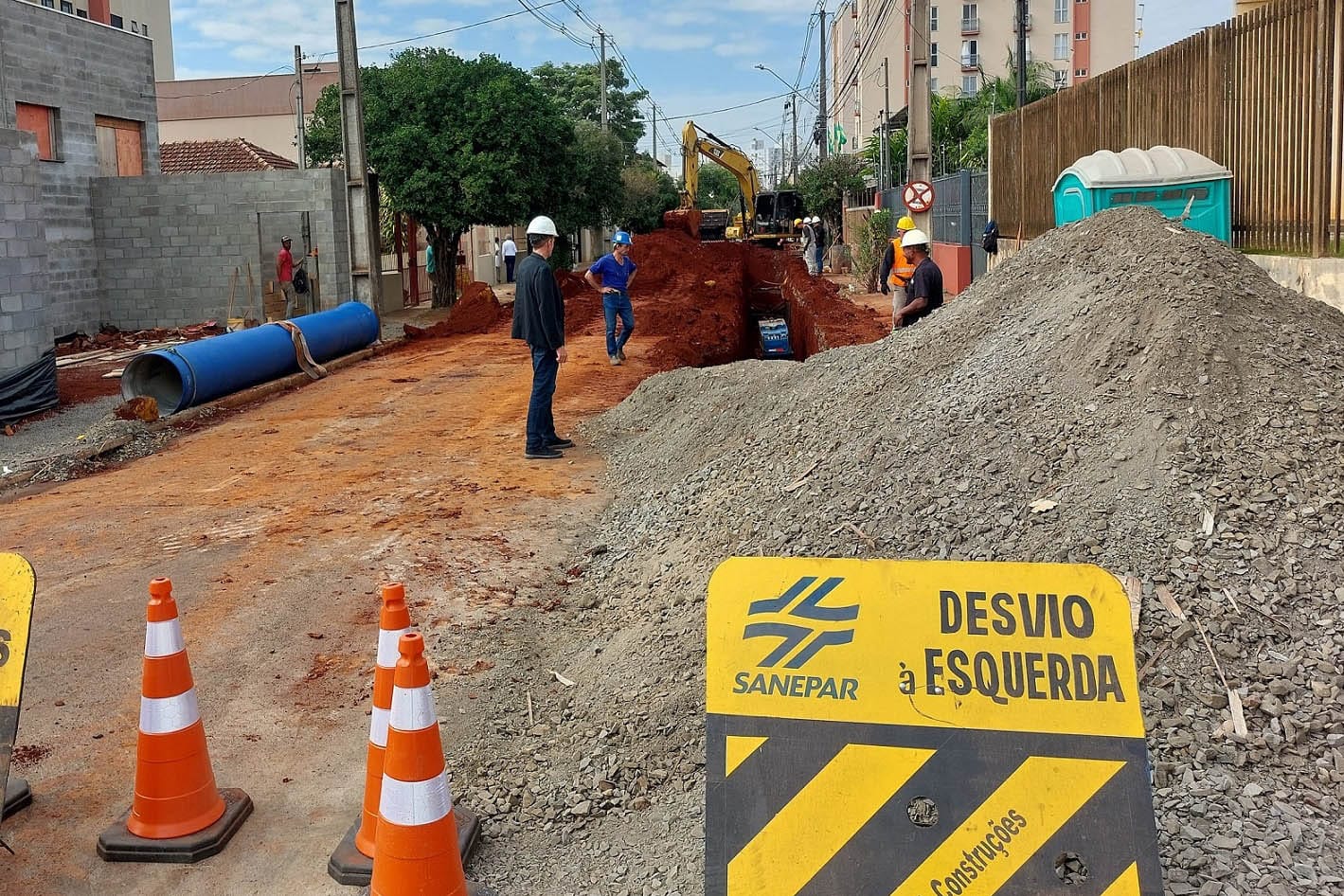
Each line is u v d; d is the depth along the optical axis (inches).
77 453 391.2
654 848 136.1
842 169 1819.6
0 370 493.4
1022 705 99.8
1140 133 500.7
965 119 1728.6
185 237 861.8
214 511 315.0
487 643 215.0
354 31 735.1
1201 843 113.1
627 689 178.1
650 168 2340.1
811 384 303.9
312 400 513.0
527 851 142.7
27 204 512.1
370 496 327.0
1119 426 177.5
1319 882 107.6
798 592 105.1
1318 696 131.0
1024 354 217.2
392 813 122.0
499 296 1226.6
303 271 832.9
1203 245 213.5
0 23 753.0
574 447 391.5
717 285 959.6
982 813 97.3
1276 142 370.6
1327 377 179.3
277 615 231.3
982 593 103.3
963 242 919.0
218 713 187.9
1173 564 149.4
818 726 101.1
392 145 961.5
